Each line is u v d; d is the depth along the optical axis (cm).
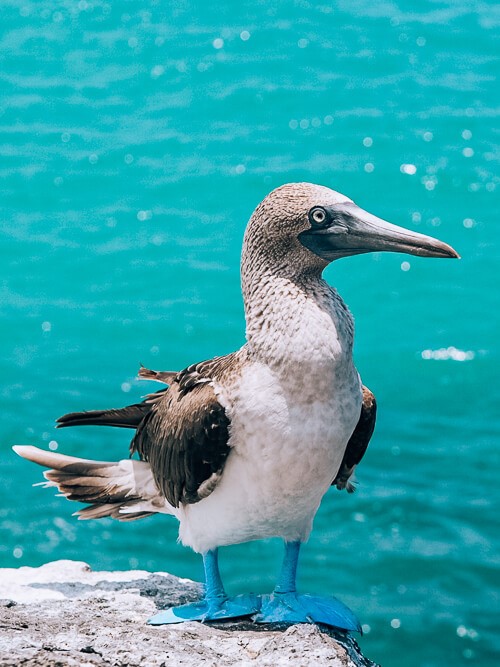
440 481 2244
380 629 1827
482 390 2641
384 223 775
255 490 782
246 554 1972
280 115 4181
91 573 975
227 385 780
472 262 3291
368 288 3122
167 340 2919
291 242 774
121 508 931
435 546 2039
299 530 827
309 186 789
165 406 847
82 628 769
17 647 710
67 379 2695
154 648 733
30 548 1997
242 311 3067
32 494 2152
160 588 920
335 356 753
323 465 768
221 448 781
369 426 847
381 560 1997
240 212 3597
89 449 2327
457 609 1877
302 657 734
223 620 828
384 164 3847
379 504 2156
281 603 835
